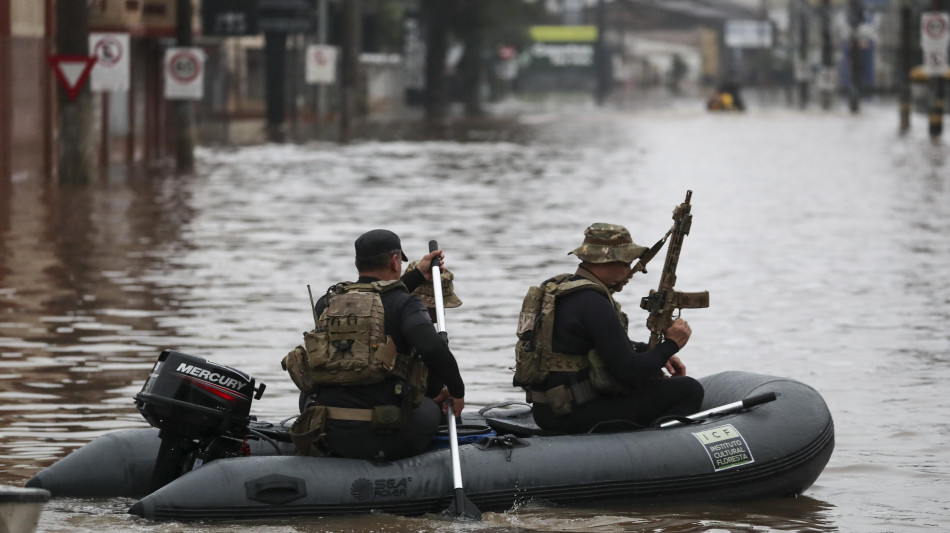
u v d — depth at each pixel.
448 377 28.62
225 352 45.72
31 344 47.03
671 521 28.20
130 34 135.25
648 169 135.75
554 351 30.47
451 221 86.25
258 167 134.75
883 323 52.00
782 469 29.88
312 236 77.94
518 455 28.72
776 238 78.44
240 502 27.41
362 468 28.19
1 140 108.81
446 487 28.27
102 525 27.12
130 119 147.38
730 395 32.12
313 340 28.88
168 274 63.22
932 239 78.25
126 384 41.09
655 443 29.38
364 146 175.62
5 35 108.50
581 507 28.77
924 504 29.92
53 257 68.44
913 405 39.00
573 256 69.94
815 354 46.12
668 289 30.89
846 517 28.86
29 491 23.22
